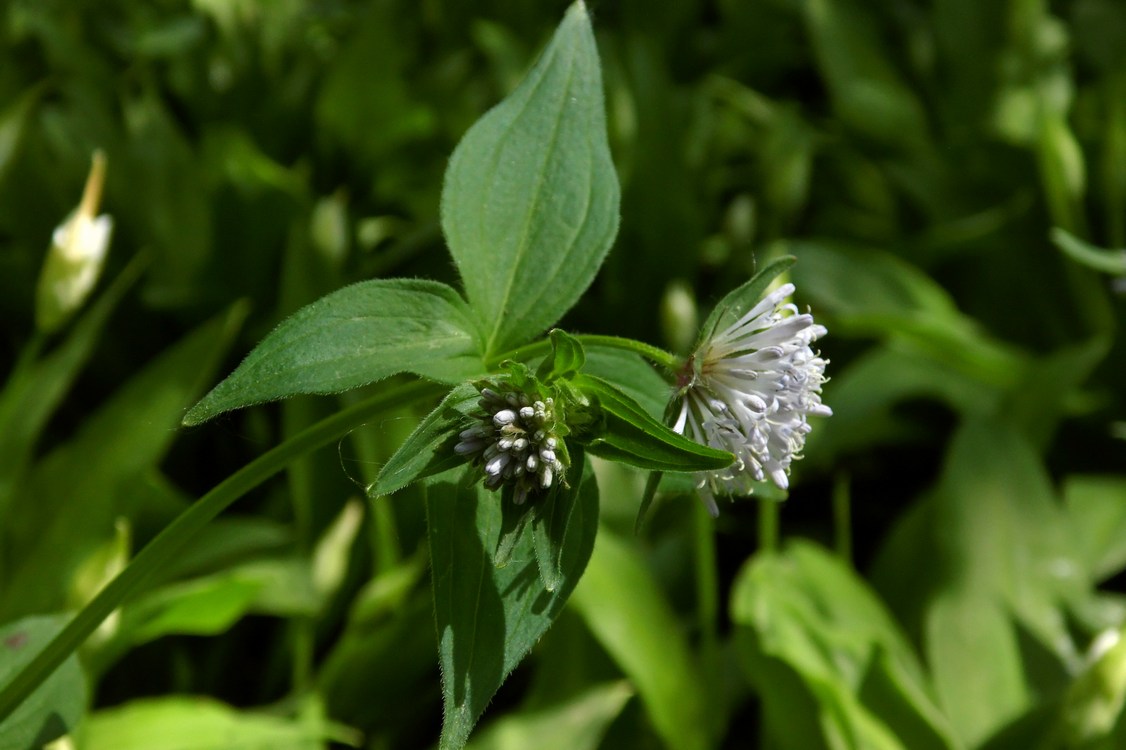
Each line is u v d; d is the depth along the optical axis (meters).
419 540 0.60
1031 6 0.89
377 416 0.44
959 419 0.74
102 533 0.56
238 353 0.71
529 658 0.62
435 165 0.81
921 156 0.85
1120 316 0.75
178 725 0.54
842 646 0.54
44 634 0.48
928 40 0.93
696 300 0.76
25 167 0.71
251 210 0.71
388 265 0.72
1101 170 0.79
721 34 0.93
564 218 0.46
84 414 0.72
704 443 0.45
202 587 0.54
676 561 0.63
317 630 0.59
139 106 0.74
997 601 0.57
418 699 0.58
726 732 0.58
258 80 0.82
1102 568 0.60
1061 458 0.74
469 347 0.45
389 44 0.77
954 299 0.82
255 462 0.44
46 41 0.79
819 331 0.45
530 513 0.43
